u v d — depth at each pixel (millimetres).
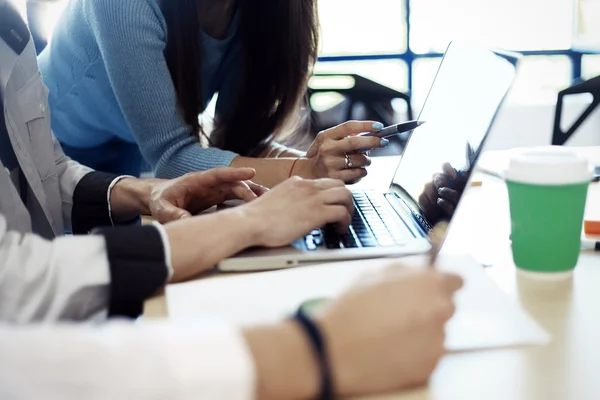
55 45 1581
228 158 1342
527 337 569
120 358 429
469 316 614
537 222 725
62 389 415
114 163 1794
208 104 1592
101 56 1444
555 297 683
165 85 1343
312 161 1332
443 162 939
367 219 989
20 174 1193
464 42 1131
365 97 2492
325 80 2705
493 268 785
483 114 822
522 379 505
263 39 1492
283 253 812
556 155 757
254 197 1103
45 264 672
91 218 1244
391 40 3787
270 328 487
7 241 688
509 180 746
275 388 450
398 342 482
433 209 909
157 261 726
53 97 1627
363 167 1333
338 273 742
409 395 484
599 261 802
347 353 474
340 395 473
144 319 648
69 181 1276
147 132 1363
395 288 514
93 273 684
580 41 3871
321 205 878
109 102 1555
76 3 1490
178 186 1083
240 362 446
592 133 3818
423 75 3828
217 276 773
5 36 1181
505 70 802
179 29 1351
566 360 535
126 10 1303
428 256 792
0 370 412
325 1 3711
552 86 3920
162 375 426
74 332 450
